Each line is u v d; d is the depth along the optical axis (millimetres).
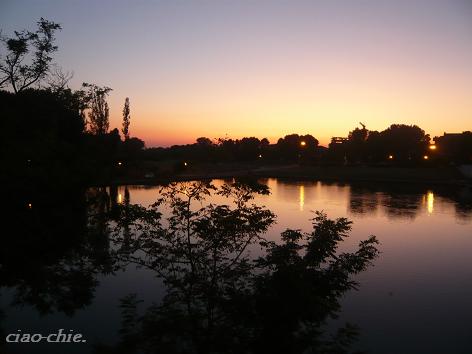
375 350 10484
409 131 107062
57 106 18625
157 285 14227
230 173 87438
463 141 92750
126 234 8227
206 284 7172
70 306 9477
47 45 16391
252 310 6379
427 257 20500
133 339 6484
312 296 6250
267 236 23438
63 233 9547
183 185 8523
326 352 6449
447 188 62406
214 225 7691
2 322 11141
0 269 9750
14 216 9656
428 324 12234
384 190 60000
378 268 18266
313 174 87188
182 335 6598
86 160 10844
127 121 74500
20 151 9828
